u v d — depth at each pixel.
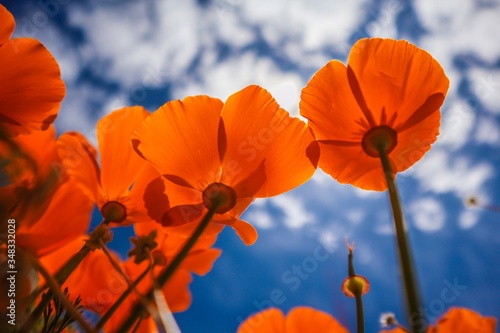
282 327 0.20
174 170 0.19
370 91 0.21
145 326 0.19
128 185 0.20
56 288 0.14
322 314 0.20
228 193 0.19
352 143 0.21
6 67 0.18
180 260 0.15
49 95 0.19
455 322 0.19
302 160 0.19
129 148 0.20
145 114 0.21
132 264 0.20
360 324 0.16
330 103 0.21
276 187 0.19
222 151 0.19
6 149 0.14
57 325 0.16
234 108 0.20
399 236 0.15
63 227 0.17
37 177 0.14
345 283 0.17
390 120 0.21
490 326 0.19
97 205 0.19
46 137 0.19
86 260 0.19
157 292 0.14
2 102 0.18
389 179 0.16
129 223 0.19
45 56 0.19
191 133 0.19
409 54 0.21
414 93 0.21
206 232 0.19
